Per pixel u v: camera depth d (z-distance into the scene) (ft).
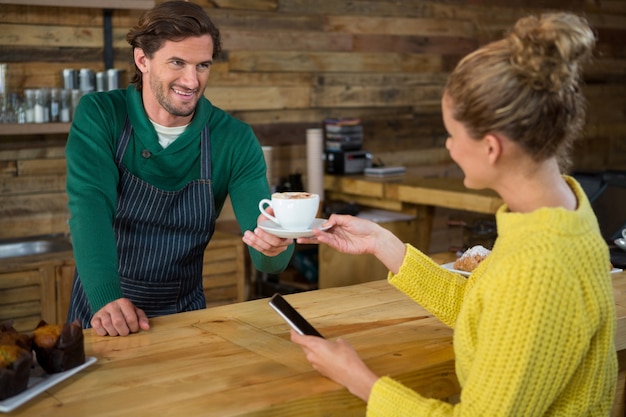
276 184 16.19
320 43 16.55
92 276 6.38
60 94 12.69
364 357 5.40
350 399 4.87
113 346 5.62
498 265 4.30
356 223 5.98
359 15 17.04
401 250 5.91
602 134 21.40
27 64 13.20
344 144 16.24
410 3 17.79
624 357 7.11
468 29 18.78
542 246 4.18
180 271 7.94
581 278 4.24
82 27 13.61
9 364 4.55
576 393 4.49
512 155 4.39
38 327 5.11
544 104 4.22
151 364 5.25
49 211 13.69
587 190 10.15
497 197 13.20
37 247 13.21
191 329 6.02
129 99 7.53
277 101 16.07
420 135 18.42
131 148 7.50
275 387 4.83
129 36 7.14
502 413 4.17
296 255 15.44
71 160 7.14
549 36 4.17
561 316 4.13
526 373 4.12
